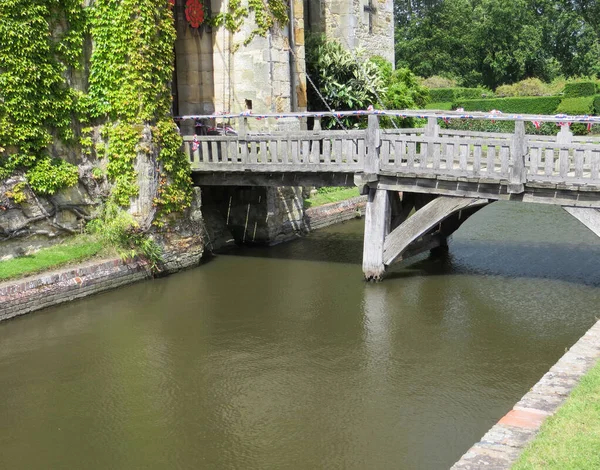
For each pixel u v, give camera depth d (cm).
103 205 1484
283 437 831
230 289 1412
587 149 1163
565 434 630
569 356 827
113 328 1204
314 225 2027
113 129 1458
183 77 1897
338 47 2436
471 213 1617
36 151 1377
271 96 1831
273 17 1836
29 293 1265
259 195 1802
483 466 594
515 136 1214
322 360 1052
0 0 1284
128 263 1447
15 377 1017
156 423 877
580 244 1723
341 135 1385
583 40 5462
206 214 1820
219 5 1841
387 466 761
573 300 1292
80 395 959
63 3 1392
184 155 1547
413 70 5519
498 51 5566
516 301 1296
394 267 1548
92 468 779
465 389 941
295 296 1355
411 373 998
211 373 1019
